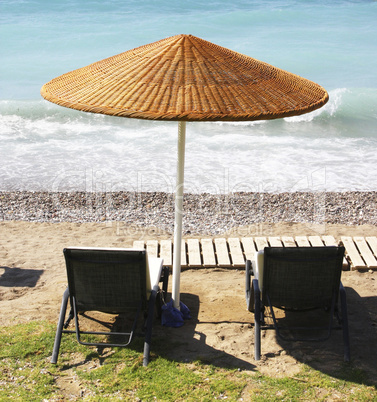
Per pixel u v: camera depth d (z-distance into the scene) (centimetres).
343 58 2469
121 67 375
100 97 335
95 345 414
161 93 333
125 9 3428
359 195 914
